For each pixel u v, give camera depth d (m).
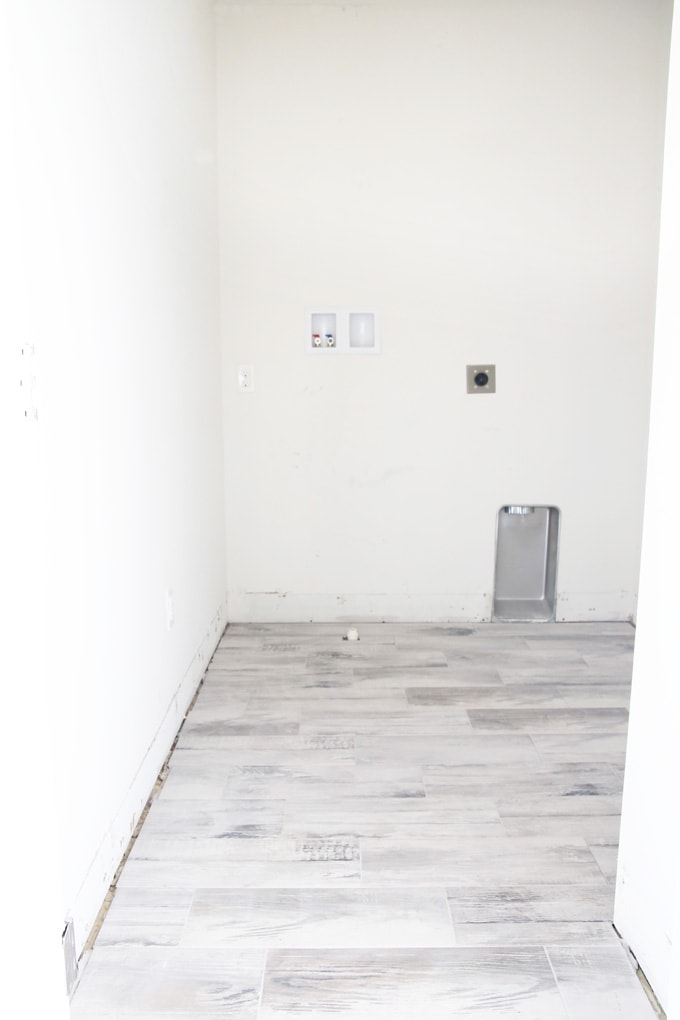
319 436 2.84
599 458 2.87
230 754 1.89
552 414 2.84
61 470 1.13
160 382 1.82
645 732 1.18
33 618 0.89
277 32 2.63
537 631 2.84
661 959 1.13
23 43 0.99
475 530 2.91
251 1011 1.12
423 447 2.85
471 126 2.69
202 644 2.39
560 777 1.78
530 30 2.64
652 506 1.16
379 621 2.96
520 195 2.72
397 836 1.55
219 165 2.69
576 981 1.18
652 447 1.16
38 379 1.03
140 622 1.63
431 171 2.71
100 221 1.34
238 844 1.52
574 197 2.72
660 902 1.13
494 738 1.97
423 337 2.79
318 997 1.14
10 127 0.86
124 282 1.50
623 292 2.78
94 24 1.30
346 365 2.80
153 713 1.74
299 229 2.73
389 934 1.28
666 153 1.12
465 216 2.73
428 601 2.95
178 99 2.02
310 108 2.67
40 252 1.05
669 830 1.10
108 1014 1.11
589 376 2.82
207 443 2.49
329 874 1.43
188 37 2.15
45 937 0.93
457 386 2.82
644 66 2.66
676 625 1.08
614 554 2.93
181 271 2.06
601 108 2.68
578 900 1.37
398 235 2.74
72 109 1.19
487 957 1.23
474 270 2.76
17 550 0.85
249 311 2.77
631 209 2.73
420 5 2.62
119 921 1.30
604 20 2.63
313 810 1.64
